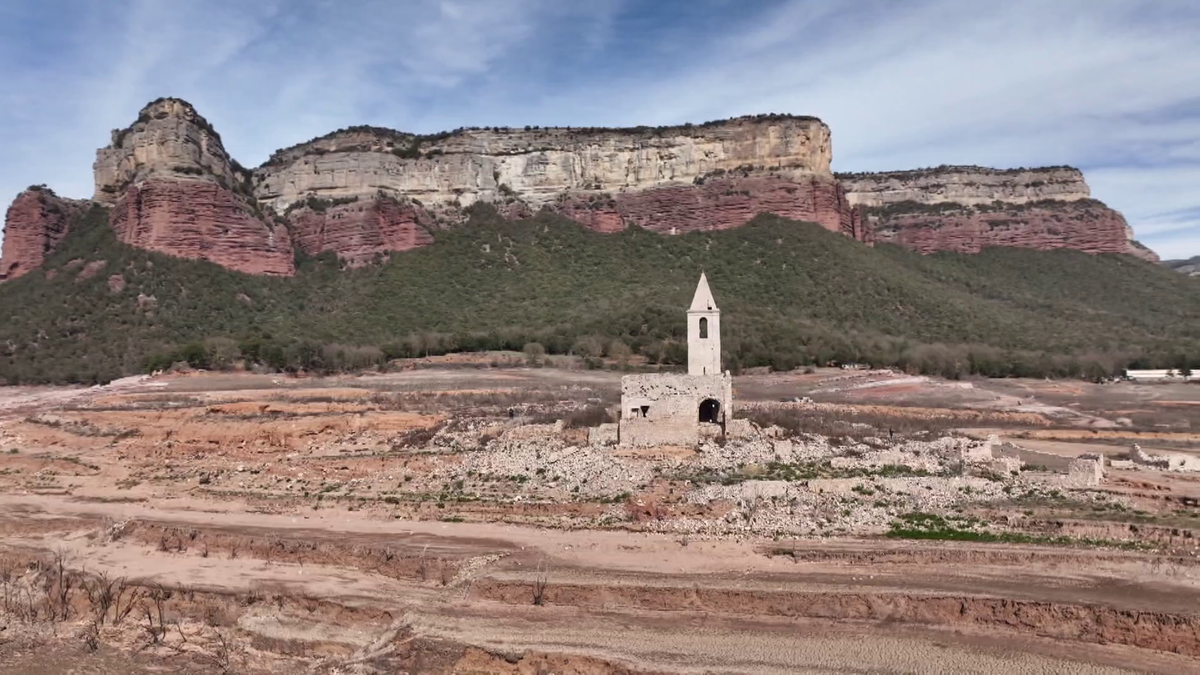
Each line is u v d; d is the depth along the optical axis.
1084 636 32.81
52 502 58.19
